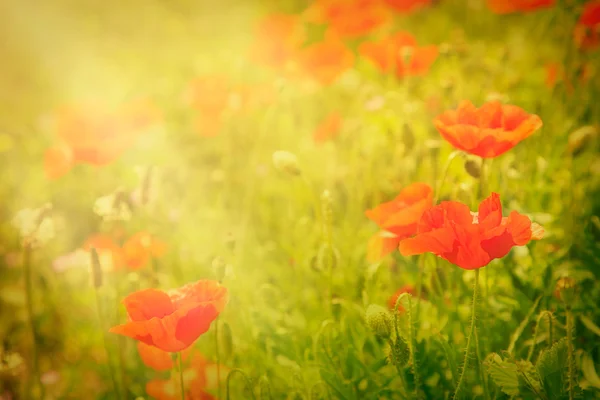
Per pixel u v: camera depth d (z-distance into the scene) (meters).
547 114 1.91
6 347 1.77
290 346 1.68
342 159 1.95
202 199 2.02
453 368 1.57
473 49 2.22
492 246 1.50
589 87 1.94
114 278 1.81
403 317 1.62
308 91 2.28
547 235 1.72
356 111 2.19
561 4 2.03
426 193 1.60
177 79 3.14
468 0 3.12
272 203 2.03
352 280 1.74
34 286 1.88
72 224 1.98
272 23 2.49
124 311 1.75
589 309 1.66
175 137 2.46
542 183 1.76
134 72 3.32
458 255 1.51
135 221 1.86
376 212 1.61
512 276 1.66
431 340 1.62
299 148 2.08
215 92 2.17
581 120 1.90
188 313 1.52
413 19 3.26
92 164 1.87
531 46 2.42
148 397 1.74
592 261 1.69
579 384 1.57
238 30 3.83
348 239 1.80
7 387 1.79
